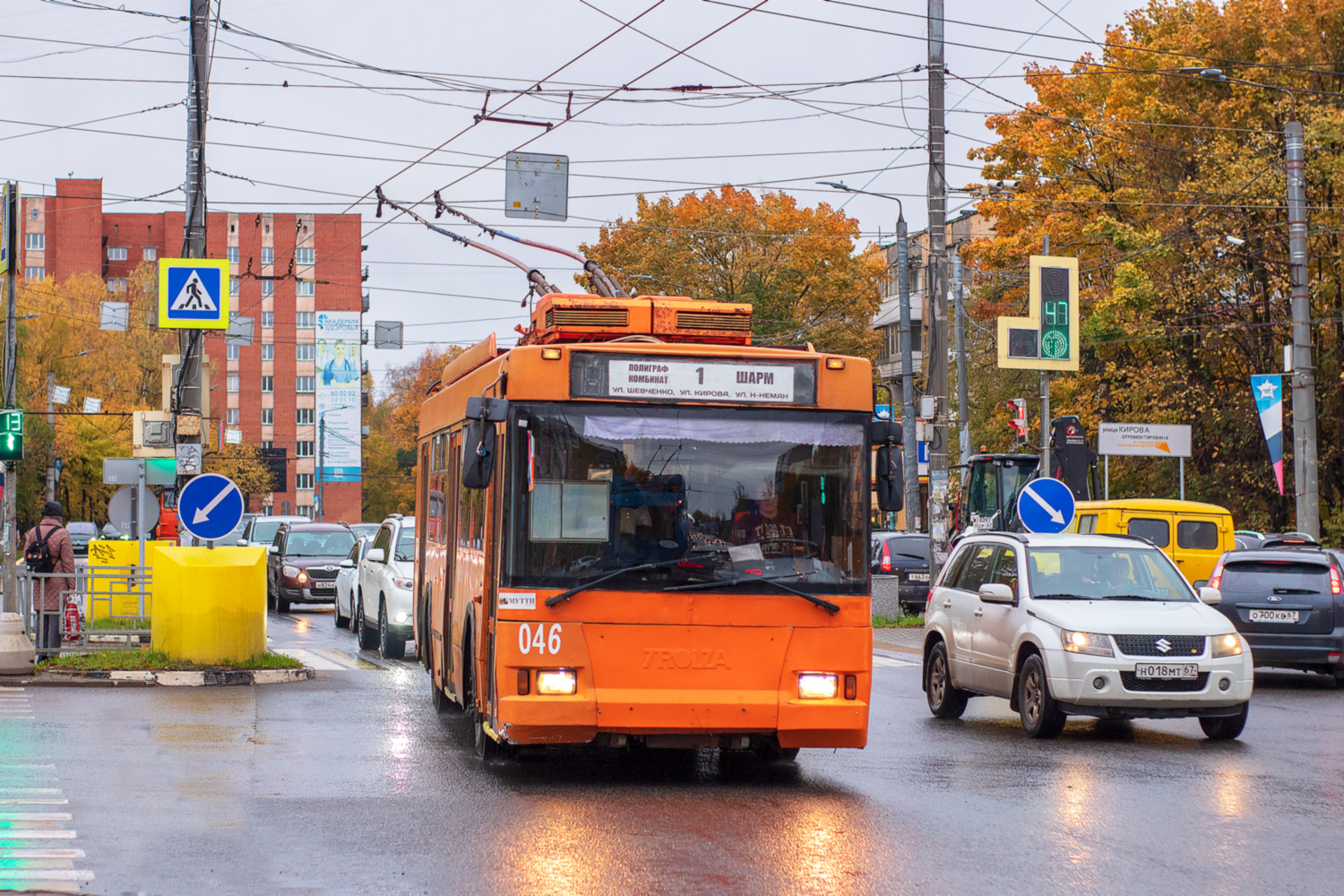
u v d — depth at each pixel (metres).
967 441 53.53
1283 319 46.19
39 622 21.36
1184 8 51.25
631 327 13.38
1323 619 21.48
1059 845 9.89
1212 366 48.97
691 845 9.68
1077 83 52.72
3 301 81.31
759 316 65.69
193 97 24.08
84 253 136.25
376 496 141.38
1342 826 10.68
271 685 19.94
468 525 14.82
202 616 20.30
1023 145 52.75
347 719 16.28
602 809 11.03
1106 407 51.47
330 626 33.28
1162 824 10.69
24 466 87.00
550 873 8.80
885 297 98.50
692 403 12.16
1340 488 47.31
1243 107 45.84
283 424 134.62
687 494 12.02
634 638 11.79
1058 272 31.41
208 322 23.81
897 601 34.06
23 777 12.05
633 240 67.44
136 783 11.85
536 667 11.71
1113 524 31.25
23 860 8.98
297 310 134.38
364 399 147.38
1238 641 15.66
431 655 17.75
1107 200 50.62
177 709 16.94
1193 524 31.14
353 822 10.40
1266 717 18.16
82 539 77.44
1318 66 45.00
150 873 8.71
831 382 12.38
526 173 31.12
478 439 12.09
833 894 8.34
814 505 12.20
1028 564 16.83
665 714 11.73
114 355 96.00
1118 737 16.16
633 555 11.88
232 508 20.62
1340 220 43.34
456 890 8.35
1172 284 46.78
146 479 24.72
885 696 20.33
